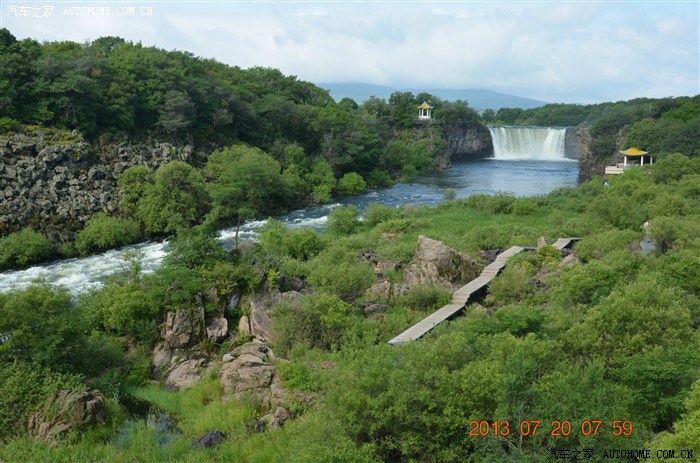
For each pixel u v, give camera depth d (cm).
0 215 5931
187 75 10150
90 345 2953
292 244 5259
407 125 17388
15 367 2612
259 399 2688
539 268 4588
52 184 6556
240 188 7794
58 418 2438
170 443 2353
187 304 3397
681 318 2461
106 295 3481
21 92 7700
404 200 9644
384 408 1977
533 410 1777
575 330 2509
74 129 7738
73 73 7962
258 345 3144
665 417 2050
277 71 13688
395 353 2259
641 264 3609
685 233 4312
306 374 2762
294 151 9994
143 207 6819
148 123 8912
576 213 7025
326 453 1789
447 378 1986
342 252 4738
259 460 2197
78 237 6106
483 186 11488
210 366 3086
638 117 12988
